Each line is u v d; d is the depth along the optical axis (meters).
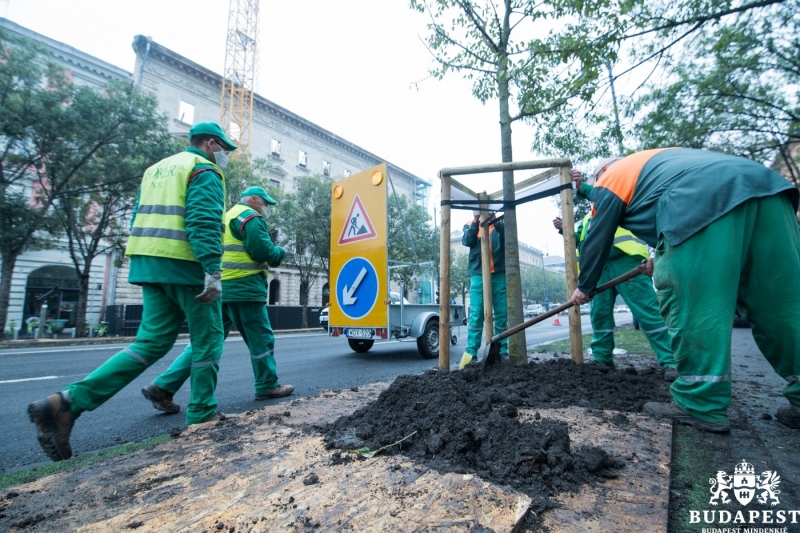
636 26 3.88
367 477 1.60
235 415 2.77
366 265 6.37
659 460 1.71
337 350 8.66
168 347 2.54
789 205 2.13
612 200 2.52
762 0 3.81
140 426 3.12
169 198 2.52
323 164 32.69
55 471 2.06
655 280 2.30
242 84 29.09
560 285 74.94
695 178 2.10
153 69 22.64
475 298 4.87
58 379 5.61
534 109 4.18
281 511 1.38
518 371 3.31
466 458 1.73
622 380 3.14
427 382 2.63
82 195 13.55
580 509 1.33
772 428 2.17
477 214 4.79
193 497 1.52
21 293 17.67
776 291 2.06
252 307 3.69
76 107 11.86
